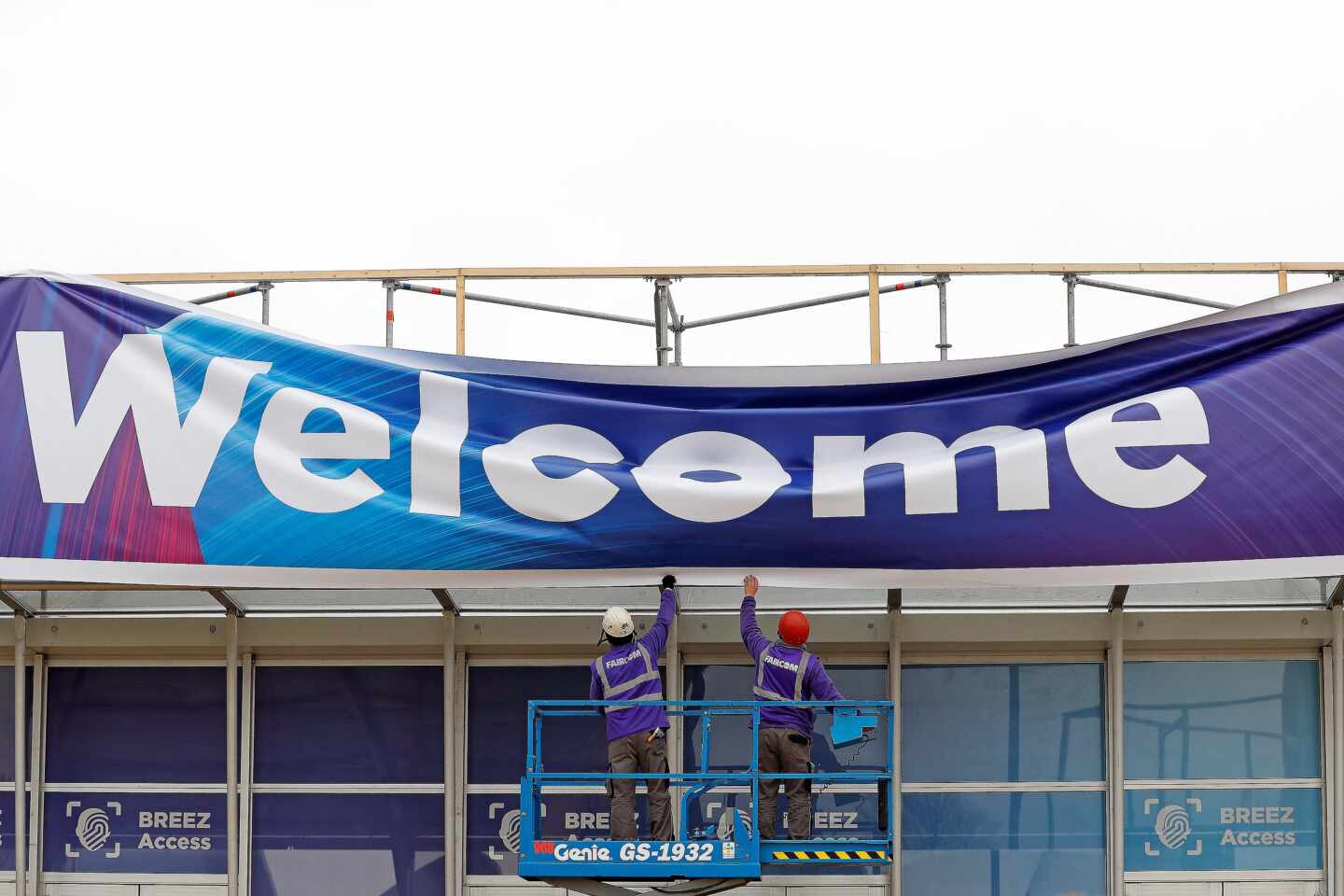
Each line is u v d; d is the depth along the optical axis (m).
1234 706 15.08
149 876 15.30
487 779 15.23
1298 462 13.41
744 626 13.50
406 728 15.23
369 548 13.57
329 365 13.92
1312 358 13.52
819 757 15.16
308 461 13.71
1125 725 15.09
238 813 15.17
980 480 13.56
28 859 15.29
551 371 14.02
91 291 13.90
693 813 15.23
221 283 14.90
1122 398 13.71
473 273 14.88
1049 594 14.65
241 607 14.97
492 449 13.77
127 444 13.69
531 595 14.91
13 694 15.41
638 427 13.92
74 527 13.56
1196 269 14.64
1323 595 14.59
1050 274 14.77
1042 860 15.04
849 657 15.23
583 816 15.19
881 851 12.86
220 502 13.62
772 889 15.12
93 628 15.09
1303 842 15.00
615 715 13.25
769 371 13.98
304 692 15.30
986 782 15.09
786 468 13.81
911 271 14.73
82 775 15.37
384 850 15.20
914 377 13.91
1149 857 15.02
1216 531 13.39
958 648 15.09
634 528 13.61
